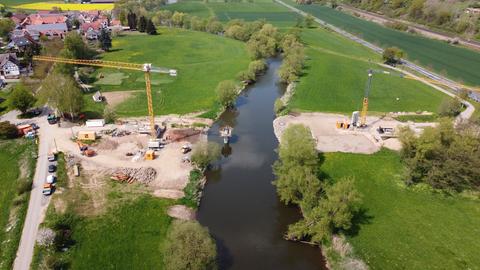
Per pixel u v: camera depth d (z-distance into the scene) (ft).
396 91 506.89
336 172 313.53
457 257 226.58
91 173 310.04
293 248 245.24
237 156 357.41
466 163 282.56
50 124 395.34
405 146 304.09
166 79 556.10
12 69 535.60
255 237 253.85
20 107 406.21
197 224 224.33
